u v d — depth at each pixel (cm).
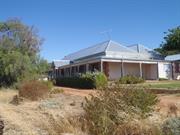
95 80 3177
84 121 910
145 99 917
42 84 2239
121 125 816
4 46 3700
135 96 914
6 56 3484
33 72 3644
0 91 2986
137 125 796
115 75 4278
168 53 6450
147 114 881
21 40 3944
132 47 5088
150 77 4491
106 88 959
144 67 4541
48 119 1038
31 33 4044
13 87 3438
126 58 4100
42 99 2020
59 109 1377
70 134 853
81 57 5062
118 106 886
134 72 4409
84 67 4666
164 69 4459
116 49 4425
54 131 890
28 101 1953
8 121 1065
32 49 4016
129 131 795
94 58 4053
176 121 789
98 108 898
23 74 3519
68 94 2381
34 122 1042
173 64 4512
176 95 1970
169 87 2511
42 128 944
